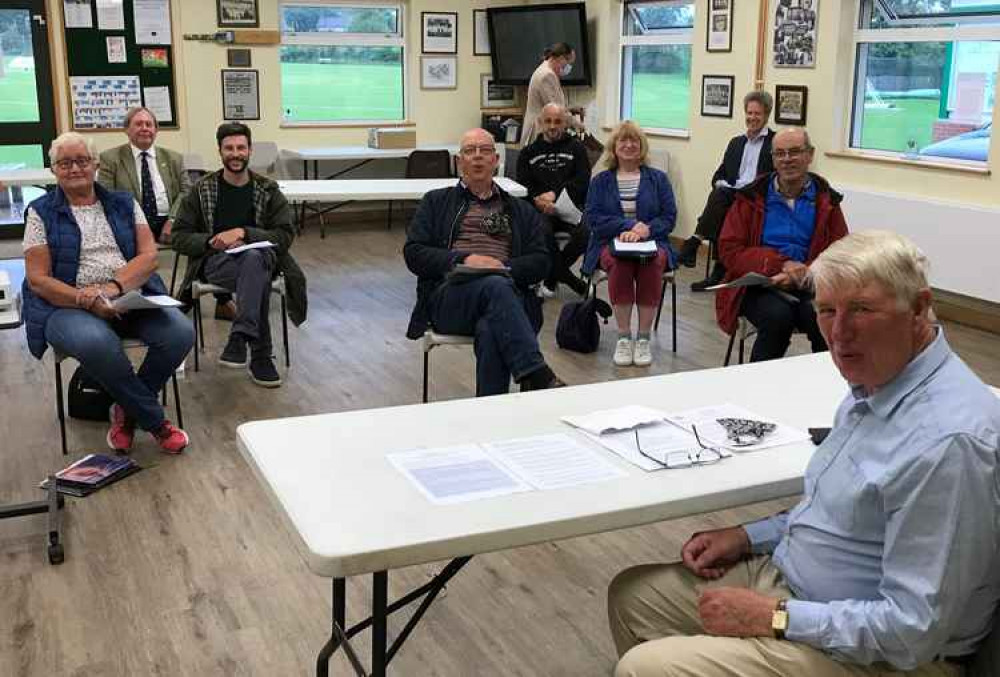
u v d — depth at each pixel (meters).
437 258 3.77
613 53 8.49
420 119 9.14
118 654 2.43
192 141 8.35
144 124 5.38
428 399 4.29
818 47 6.49
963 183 5.70
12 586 2.74
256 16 8.37
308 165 8.83
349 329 5.45
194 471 3.52
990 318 5.64
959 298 5.83
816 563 1.65
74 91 7.92
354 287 6.46
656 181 5.03
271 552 2.95
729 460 1.89
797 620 1.55
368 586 2.77
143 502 3.27
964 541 1.41
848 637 1.49
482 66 9.27
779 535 1.89
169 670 2.37
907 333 1.52
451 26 9.06
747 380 2.41
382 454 1.88
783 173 3.95
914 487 1.44
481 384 3.64
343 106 8.95
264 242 4.49
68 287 3.54
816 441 1.96
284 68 8.63
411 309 5.89
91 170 3.65
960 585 1.42
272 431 1.99
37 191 8.02
